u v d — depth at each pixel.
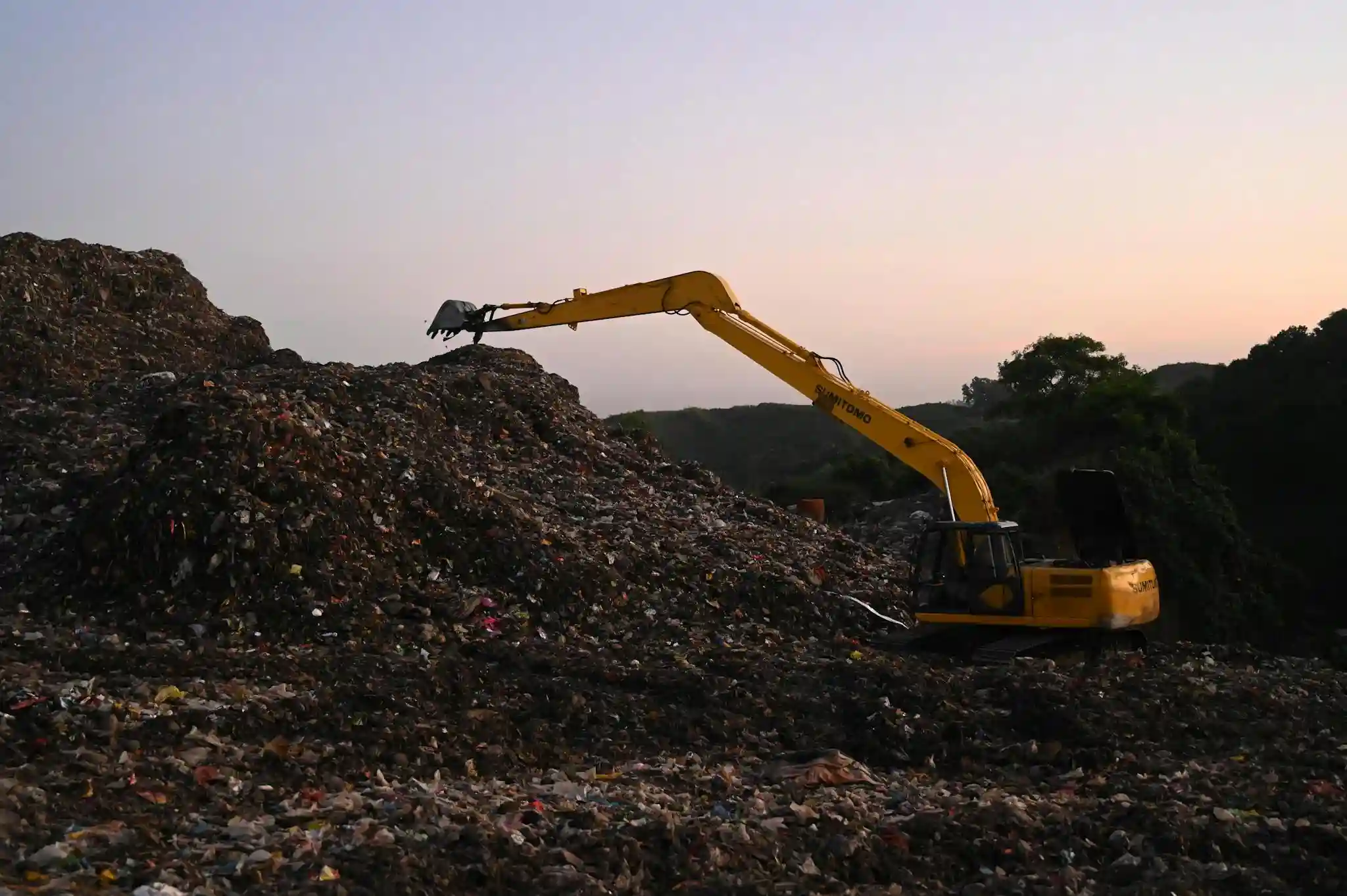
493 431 22.70
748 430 89.56
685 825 7.82
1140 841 7.92
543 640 14.52
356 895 6.29
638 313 17.58
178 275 30.31
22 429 19.88
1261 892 7.07
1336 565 35.53
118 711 9.75
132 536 14.21
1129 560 14.92
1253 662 15.82
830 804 8.66
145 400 21.69
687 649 14.73
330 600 14.07
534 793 8.88
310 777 9.05
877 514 36.94
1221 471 41.22
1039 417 44.53
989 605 14.21
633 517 19.91
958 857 7.76
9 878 6.27
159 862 6.73
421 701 11.33
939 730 10.96
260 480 14.96
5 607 13.63
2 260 26.55
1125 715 11.23
